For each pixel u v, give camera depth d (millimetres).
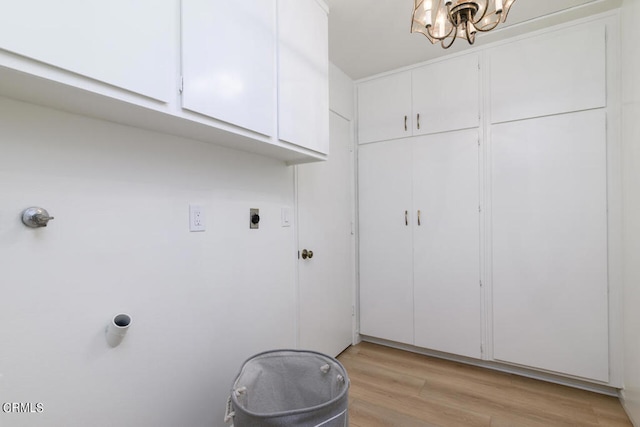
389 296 2596
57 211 894
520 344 2086
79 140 940
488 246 2186
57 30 668
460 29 1151
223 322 1442
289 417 955
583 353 1903
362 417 1706
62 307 906
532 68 2025
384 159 2607
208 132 1156
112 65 764
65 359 913
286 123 1388
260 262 1675
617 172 1807
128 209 1069
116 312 1033
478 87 2205
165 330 1191
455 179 2301
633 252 1593
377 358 2434
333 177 2424
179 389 1245
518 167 2080
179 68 929
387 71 2570
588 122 1878
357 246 2752
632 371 1619
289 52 1393
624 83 1711
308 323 2092
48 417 879
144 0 834
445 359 2410
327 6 1704
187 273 1276
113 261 1026
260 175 1681
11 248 808
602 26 1833
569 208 1933
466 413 1729
